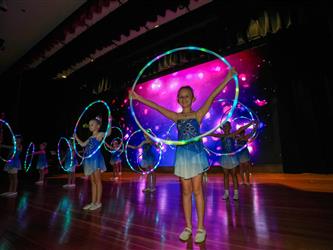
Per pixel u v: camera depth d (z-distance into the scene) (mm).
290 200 3525
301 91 7188
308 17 6016
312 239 1982
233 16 6504
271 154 7805
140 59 8859
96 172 3613
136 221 2703
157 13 6082
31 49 8523
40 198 4656
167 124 10312
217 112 8906
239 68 8711
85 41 7414
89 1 6082
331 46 6699
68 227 2553
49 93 11375
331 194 3875
